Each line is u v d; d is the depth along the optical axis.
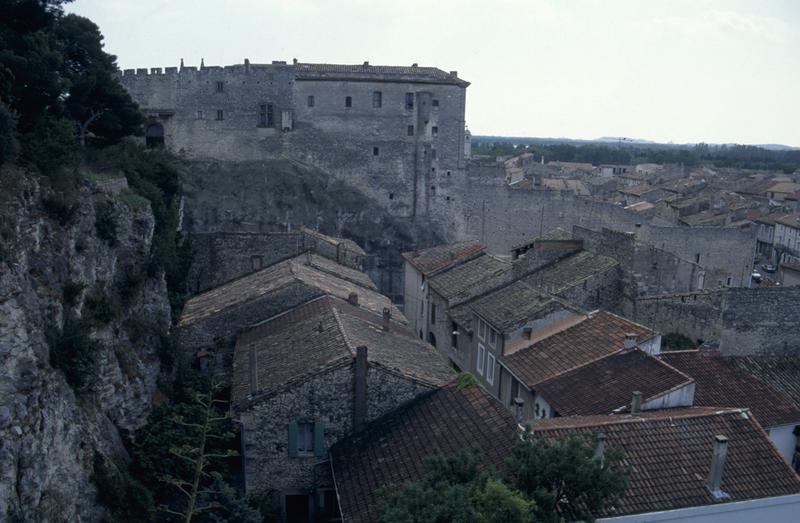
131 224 33.50
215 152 86.31
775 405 31.75
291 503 28.27
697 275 44.94
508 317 38.28
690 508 21.31
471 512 17.05
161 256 37.31
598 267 44.38
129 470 27.00
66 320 24.70
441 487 18.39
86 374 24.88
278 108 86.19
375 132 87.81
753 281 82.25
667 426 24.33
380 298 45.09
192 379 34.84
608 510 20.77
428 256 59.03
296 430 27.41
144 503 25.31
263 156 86.88
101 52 51.12
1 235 21.05
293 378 27.58
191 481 27.23
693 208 106.56
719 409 27.09
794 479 22.94
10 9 32.03
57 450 21.88
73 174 28.33
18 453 19.78
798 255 106.56
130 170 40.97
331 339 30.55
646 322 42.03
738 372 34.06
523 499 17.64
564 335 36.94
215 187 83.69
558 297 40.59
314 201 85.62
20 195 23.19
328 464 27.78
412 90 87.44
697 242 72.38
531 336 37.31
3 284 20.48
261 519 25.36
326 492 27.97
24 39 31.67
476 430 25.12
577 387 31.02
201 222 81.44
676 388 28.00
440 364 32.50
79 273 26.80
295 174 86.31
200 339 36.75
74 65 49.19
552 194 86.81
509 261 51.00
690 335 39.22
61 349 23.88
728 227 75.69
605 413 28.05
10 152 23.84
